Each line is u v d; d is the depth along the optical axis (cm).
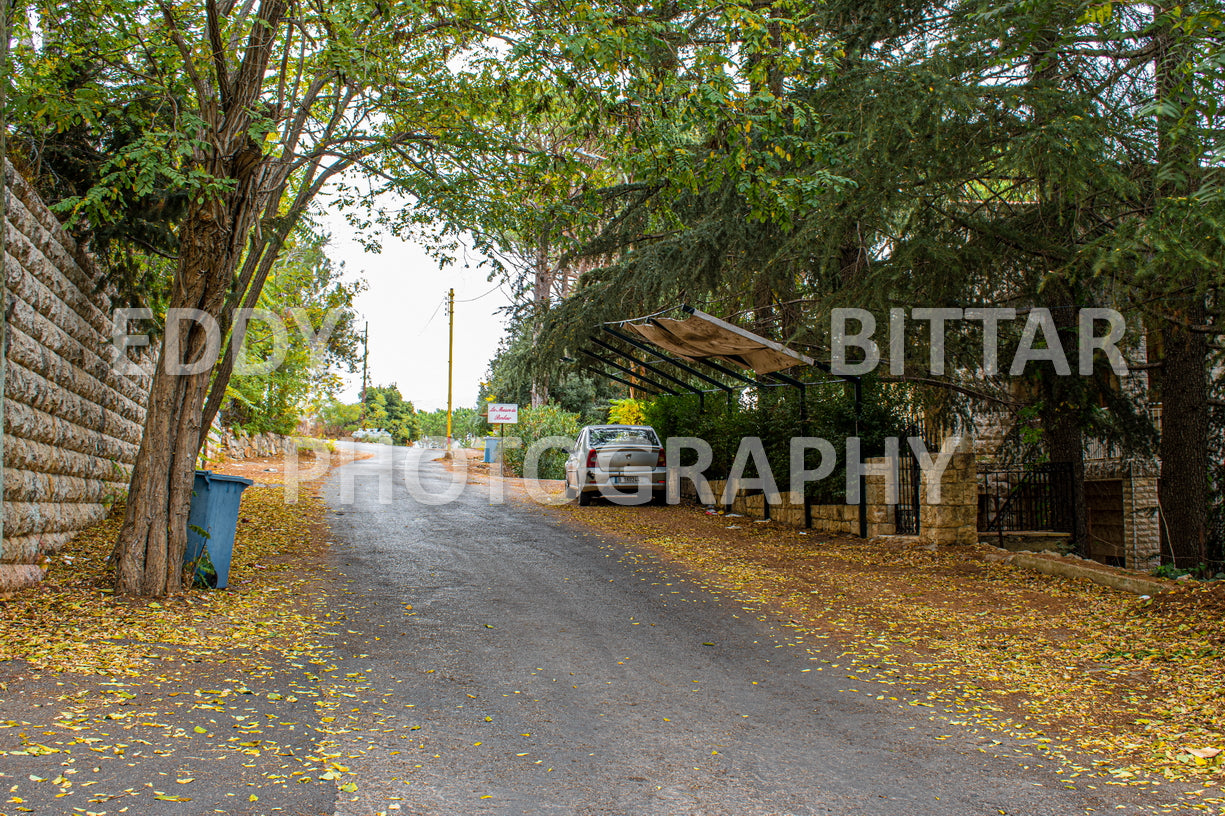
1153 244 808
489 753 459
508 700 555
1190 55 724
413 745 468
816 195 1009
